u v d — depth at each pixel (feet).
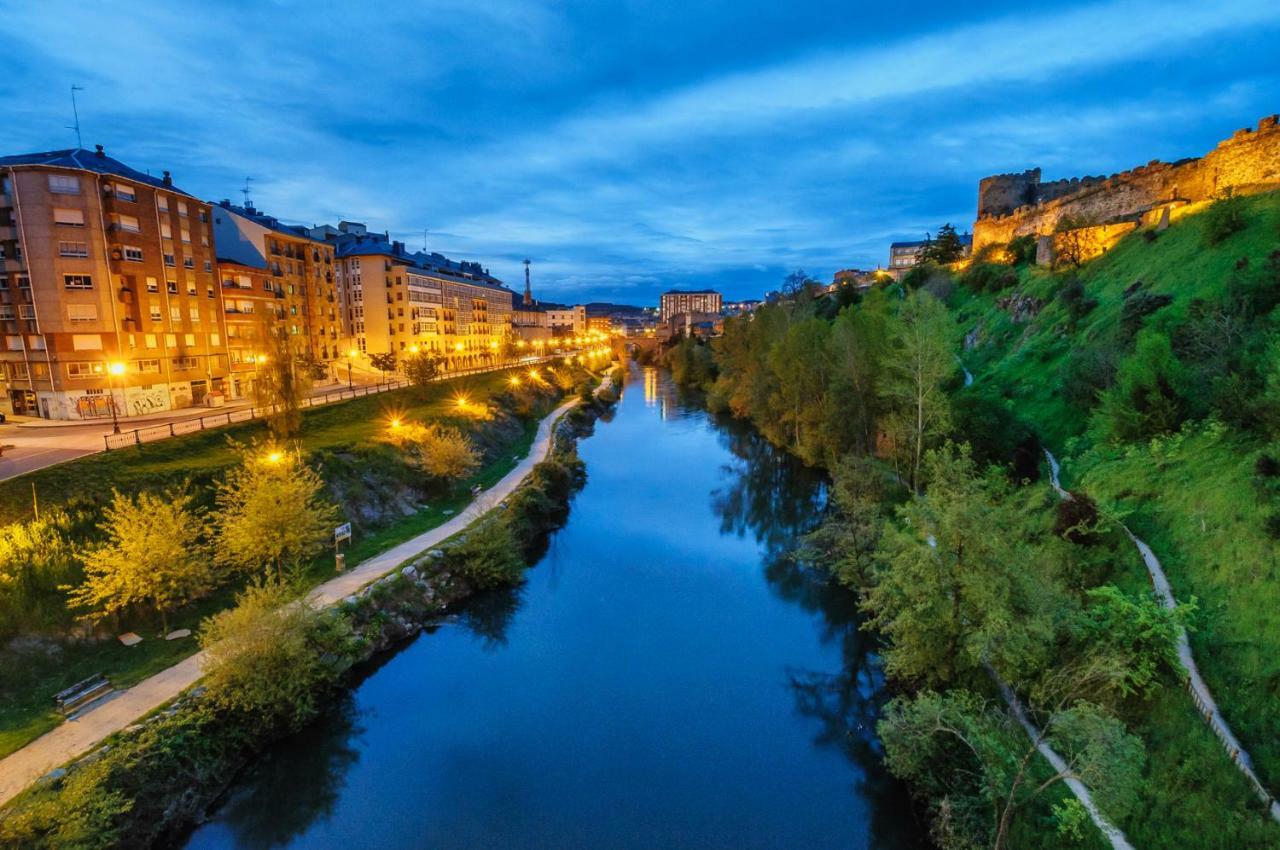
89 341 139.74
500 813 54.65
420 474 122.83
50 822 41.37
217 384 175.42
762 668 77.05
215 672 57.82
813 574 101.86
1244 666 45.44
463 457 124.16
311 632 67.36
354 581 83.87
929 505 58.49
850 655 79.87
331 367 246.88
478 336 382.22
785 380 163.02
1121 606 51.42
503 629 85.81
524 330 522.06
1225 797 39.45
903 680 67.56
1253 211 108.99
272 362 115.03
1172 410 73.46
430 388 198.59
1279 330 71.31
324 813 54.39
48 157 145.07
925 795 52.34
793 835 52.42
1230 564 52.75
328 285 249.75
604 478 161.38
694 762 61.11
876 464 108.78
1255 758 40.55
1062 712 40.98
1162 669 48.70
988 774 44.01
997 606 51.72
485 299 397.39
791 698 71.15
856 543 89.71
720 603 94.02
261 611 60.13
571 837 52.21
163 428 116.78
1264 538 51.96
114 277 143.43
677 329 632.79
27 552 67.46
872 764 60.44
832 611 90.53
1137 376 77.82
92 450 98.53
